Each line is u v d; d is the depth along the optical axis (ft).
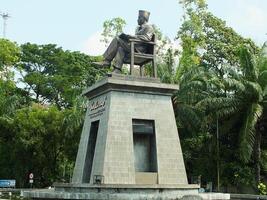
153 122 60.34
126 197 48.52
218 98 107.76
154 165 59.41
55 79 200.85
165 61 131.75
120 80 58.49
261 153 117.50
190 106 114.42
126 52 64.03
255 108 103.55
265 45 117.19
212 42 151.94
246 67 110.11
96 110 62.44
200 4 157.17
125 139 57.31
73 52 212.64
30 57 218.79
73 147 136.26
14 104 153.89
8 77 173.17
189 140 120.26
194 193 55.16
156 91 60.80
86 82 198.39
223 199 55.11
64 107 204.23
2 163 140.46
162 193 52.90
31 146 134.31
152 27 64.23
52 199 51.67
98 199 48.91
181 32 152.87
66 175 150.71
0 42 172.35
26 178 140.77
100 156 56.95
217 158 114.32
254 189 111.45
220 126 114.32
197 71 116.06
